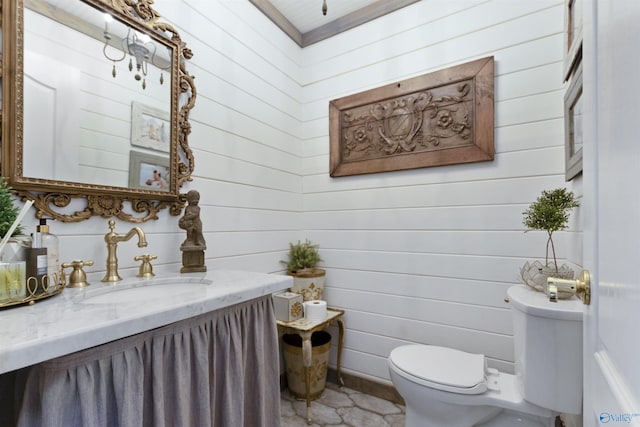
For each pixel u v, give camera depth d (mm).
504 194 1604
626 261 434
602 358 536
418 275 1838
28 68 963
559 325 1014
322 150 2236
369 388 1953
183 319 847
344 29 2143
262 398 1161
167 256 1386
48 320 670
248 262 1817
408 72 1900
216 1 1656
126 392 738
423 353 1455
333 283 2143
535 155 1530
